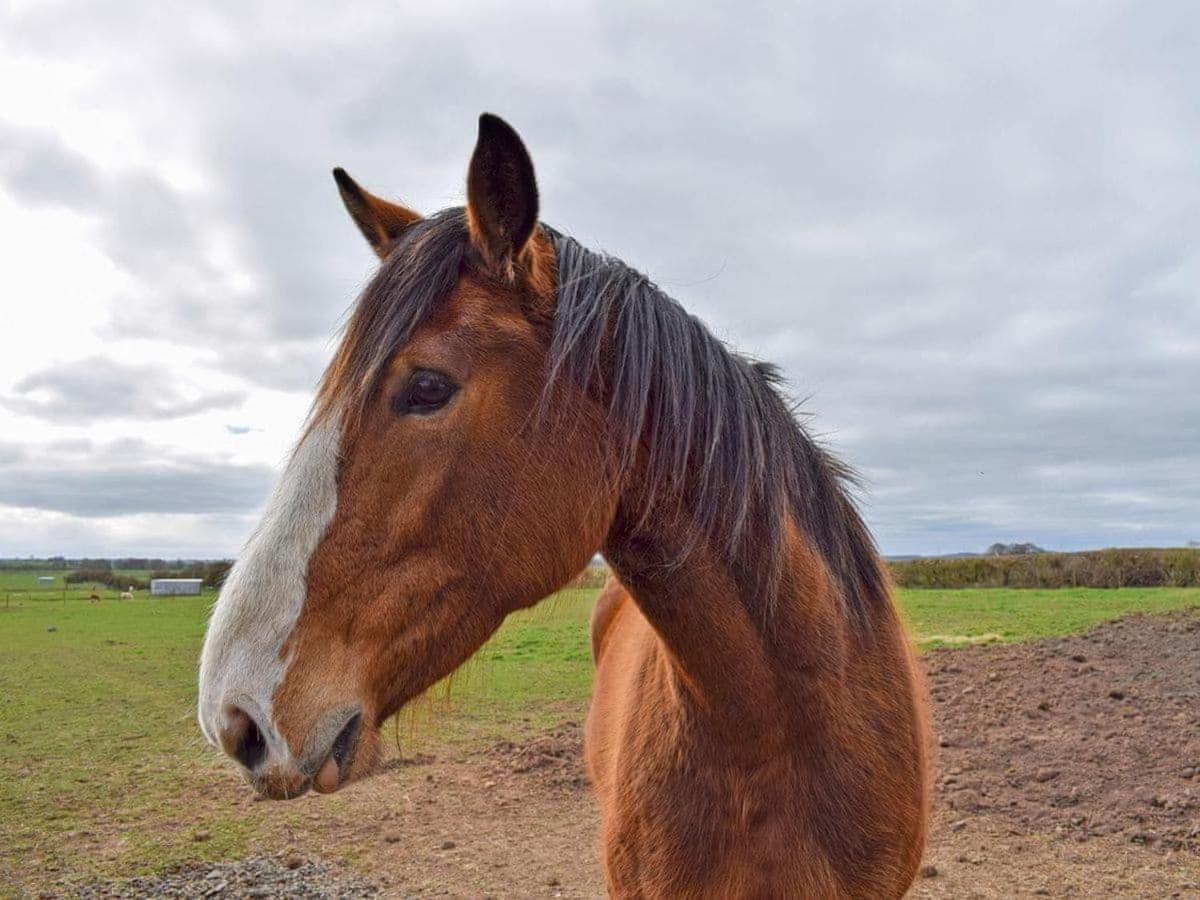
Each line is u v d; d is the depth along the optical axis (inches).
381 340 64.5
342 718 60.2
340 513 62.9
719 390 73.4
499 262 66.6
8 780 268.5
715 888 75.3
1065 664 323.3
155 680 490.9
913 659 98.8
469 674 83.2
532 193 64.4
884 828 77.8
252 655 60.0
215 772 276.5
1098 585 916.0
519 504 65.2
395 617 62.9
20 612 1191.6
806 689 74.3
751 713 73.5
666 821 78.2
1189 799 203.6
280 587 61.2
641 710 86.0
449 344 64.4
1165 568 881.5
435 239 68.0
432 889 176.9
